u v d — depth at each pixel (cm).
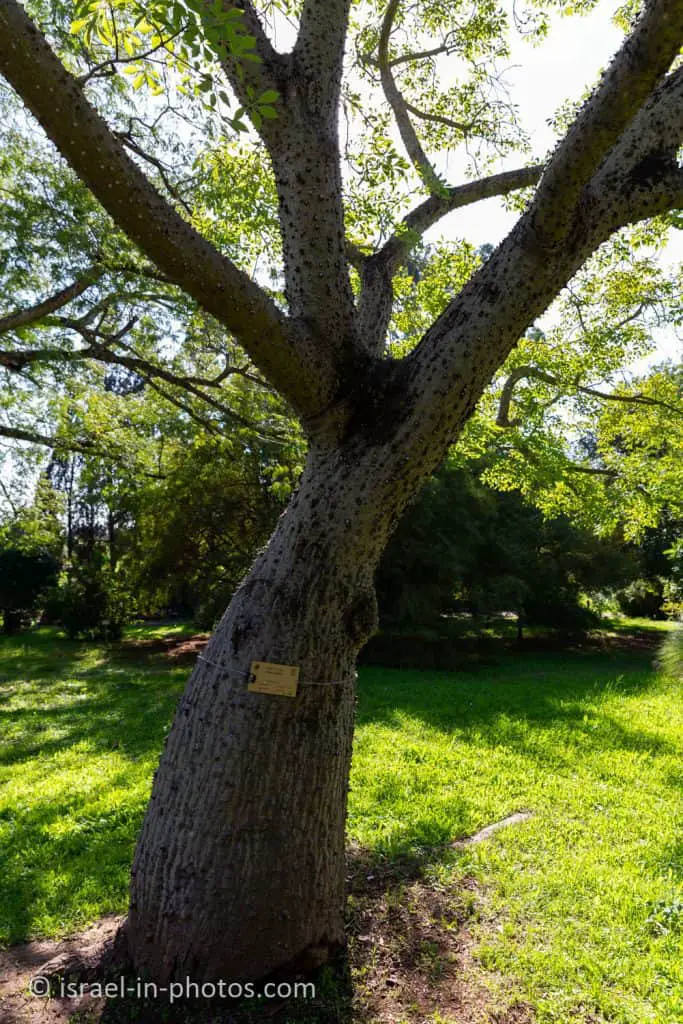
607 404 823
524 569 1373
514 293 257
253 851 265
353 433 275
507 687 993
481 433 663
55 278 673
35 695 1020
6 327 671
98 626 1698
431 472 280
